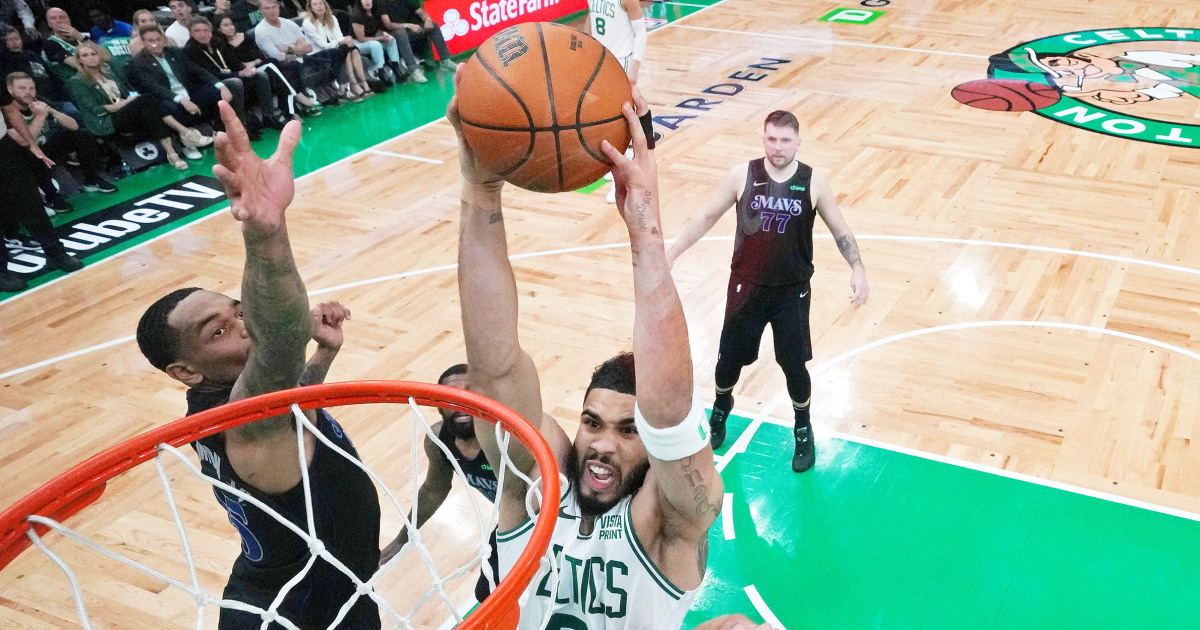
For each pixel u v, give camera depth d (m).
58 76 7.34
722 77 9.33
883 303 5.22
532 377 2.01
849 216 6.26
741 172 3.58
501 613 1.49
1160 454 3.97
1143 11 11.38
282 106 8.89
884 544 3.55
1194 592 3.27
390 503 3.60
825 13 11.66
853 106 8.39
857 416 4.31
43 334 5.45
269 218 1.57
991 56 9.76
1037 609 3.24
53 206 7.18
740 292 3.62
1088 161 7.09
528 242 6.17
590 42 1.60
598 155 1.57
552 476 1.73
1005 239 5.90
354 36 9.60
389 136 8.45
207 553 3.47
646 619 2.00
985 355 4.72
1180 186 6.61
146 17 7.70
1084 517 3.63
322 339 2.32
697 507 1.79
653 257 1.56
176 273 6.14
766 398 4.46
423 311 5.41
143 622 3.16
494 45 1.58
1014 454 4.01
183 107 7.98
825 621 3.23
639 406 1.69
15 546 1.81
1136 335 4.84
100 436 4.43
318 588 2.46
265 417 2.09
